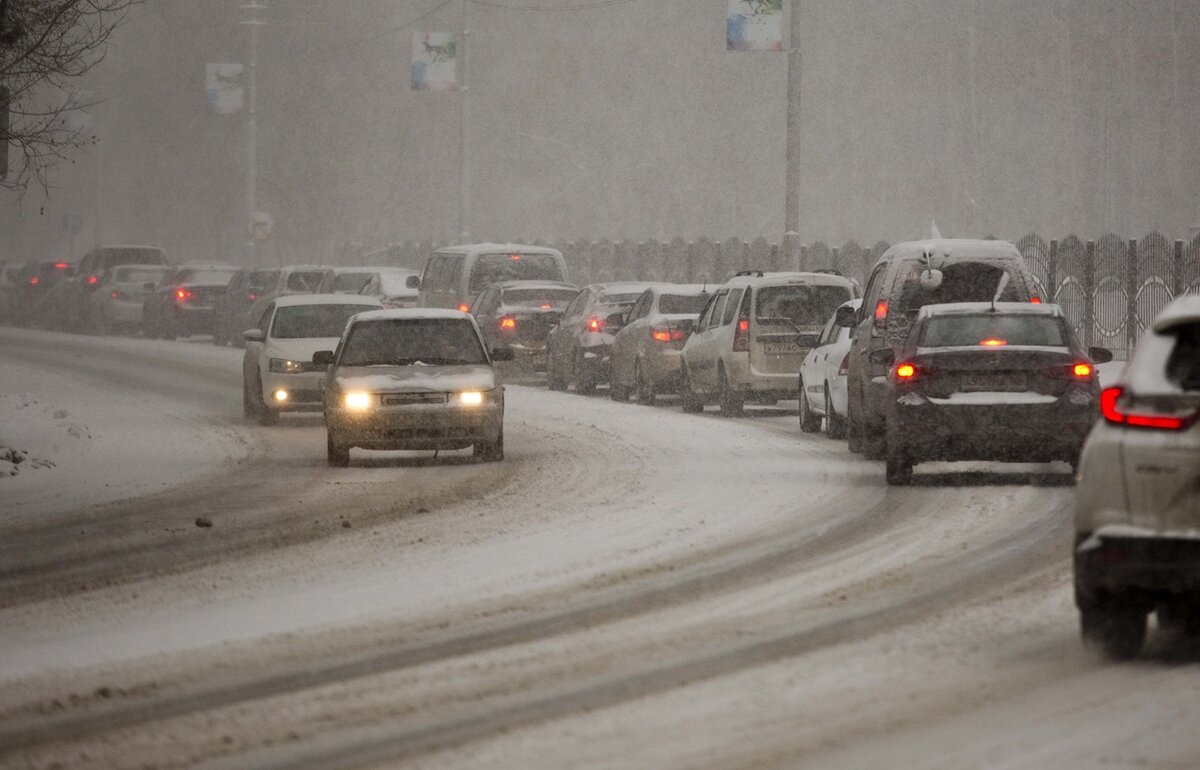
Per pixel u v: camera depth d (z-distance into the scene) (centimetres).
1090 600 3238
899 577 4162
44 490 6378
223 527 5319
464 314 7419
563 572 4362
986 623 3597
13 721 2945
